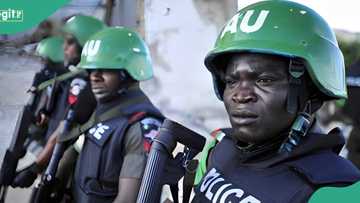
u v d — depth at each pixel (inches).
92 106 74.8
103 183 60.9
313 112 34.4
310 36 33.2
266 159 33.3
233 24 34.8
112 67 63.2
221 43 34.5
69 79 93.8
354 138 73.8
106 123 62.2
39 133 95.7
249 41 32.5
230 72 33.1
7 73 110.2
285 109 31.8
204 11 102.6
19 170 87.1
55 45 99.8
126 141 59.9
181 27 104.1
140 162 58.1
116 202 57.8
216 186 35.2
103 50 64.8
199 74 105.0
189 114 105.0
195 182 38.9
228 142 38.5
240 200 32.7
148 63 68.6
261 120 31.8
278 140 32.8
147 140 58.7
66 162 68.5
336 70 34.9
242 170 34.4
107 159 60.6
